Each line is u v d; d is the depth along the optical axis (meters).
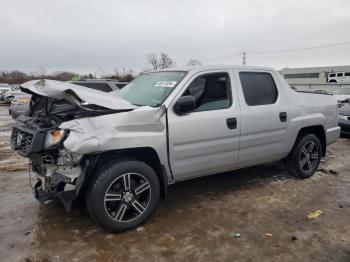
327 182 5.14
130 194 3.51
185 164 3.88
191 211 4.07
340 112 8.77
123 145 3.35
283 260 3.01
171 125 3.68
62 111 3.66
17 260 3.04
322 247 3.22
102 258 3.07
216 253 3.14
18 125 3.80
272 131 4.64
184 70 4.18
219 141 4.09
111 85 10.46
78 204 3.55
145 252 3.17
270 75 4.80
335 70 60.62
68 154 3.29
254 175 5.46
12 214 4.02
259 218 3.87
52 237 3.46
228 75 4.34
